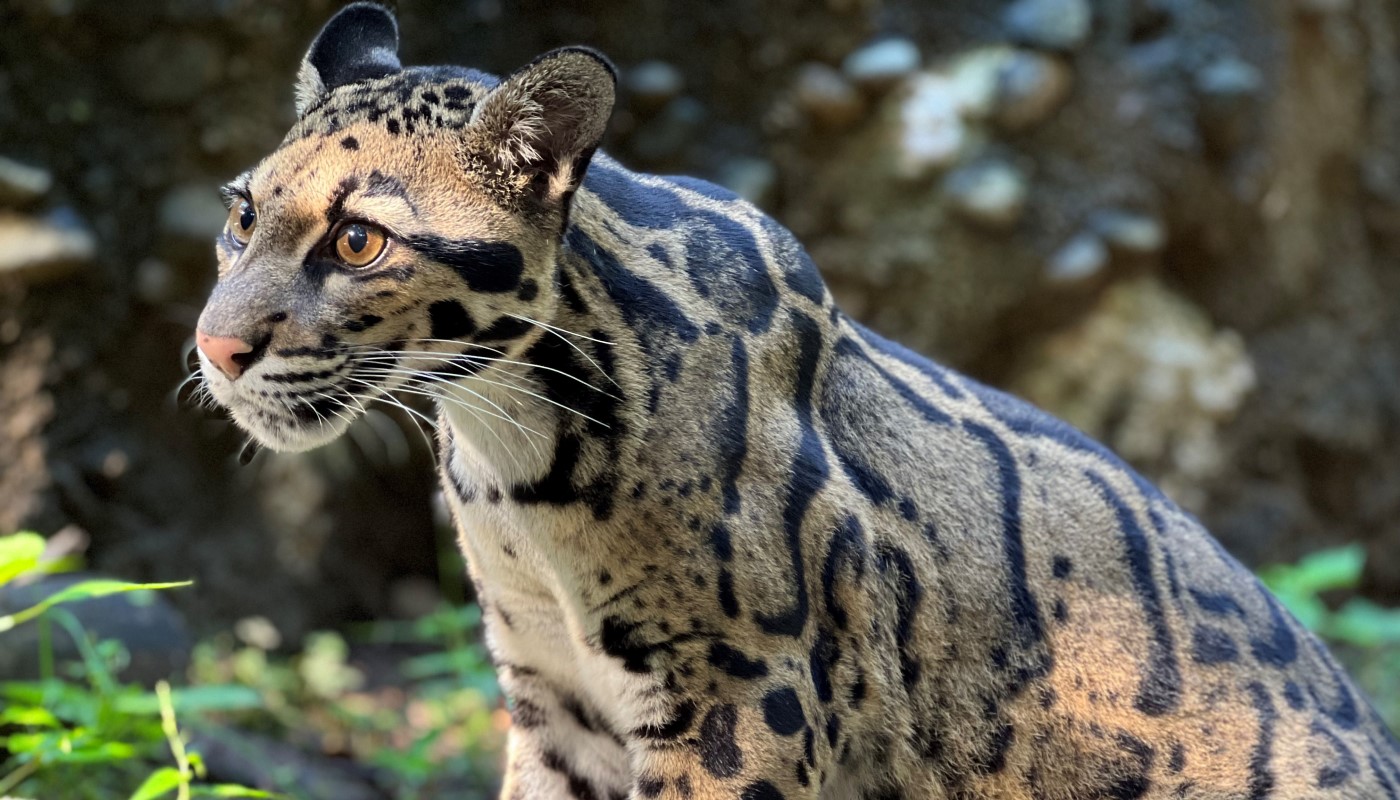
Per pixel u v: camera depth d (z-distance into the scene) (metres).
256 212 3.05
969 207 8.27
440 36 8.05
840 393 3.51
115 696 4.66
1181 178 8.89
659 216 3.37
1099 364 8.72
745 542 3.22
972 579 3.54
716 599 3.22
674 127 8.27
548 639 3.51
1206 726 3.60
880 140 8.34
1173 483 8.88
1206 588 3.75
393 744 6.82
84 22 6.98
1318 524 10.07
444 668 6.94
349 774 6.29
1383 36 10.09
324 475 7.98
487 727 6.98
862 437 3.51
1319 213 9.96
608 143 8.31
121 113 7.13
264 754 5.99
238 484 7.71
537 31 8.23
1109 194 8.65
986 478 3.63
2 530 6.85
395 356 3.03
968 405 3.78
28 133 6.92
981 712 3.55
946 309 8.45
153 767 5.25
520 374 3.12
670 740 3.28
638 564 3.21
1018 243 8.46
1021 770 3.57
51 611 4.98
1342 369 9.98
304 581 8.02
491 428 3.18
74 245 6.90
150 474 7.35
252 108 7.36
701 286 3.30
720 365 3.25
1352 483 10.13
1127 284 8.82
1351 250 10.16
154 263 7.20
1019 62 8.31
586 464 3.16
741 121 8.38
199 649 7.09
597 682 3.42
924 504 3.54
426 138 3.01
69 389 7.08
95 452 7.14
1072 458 3.80
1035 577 3.60
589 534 3.20
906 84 8.33
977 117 8.30
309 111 3.17
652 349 3.19
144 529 7.30
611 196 3.32
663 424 3.18
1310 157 9.68
